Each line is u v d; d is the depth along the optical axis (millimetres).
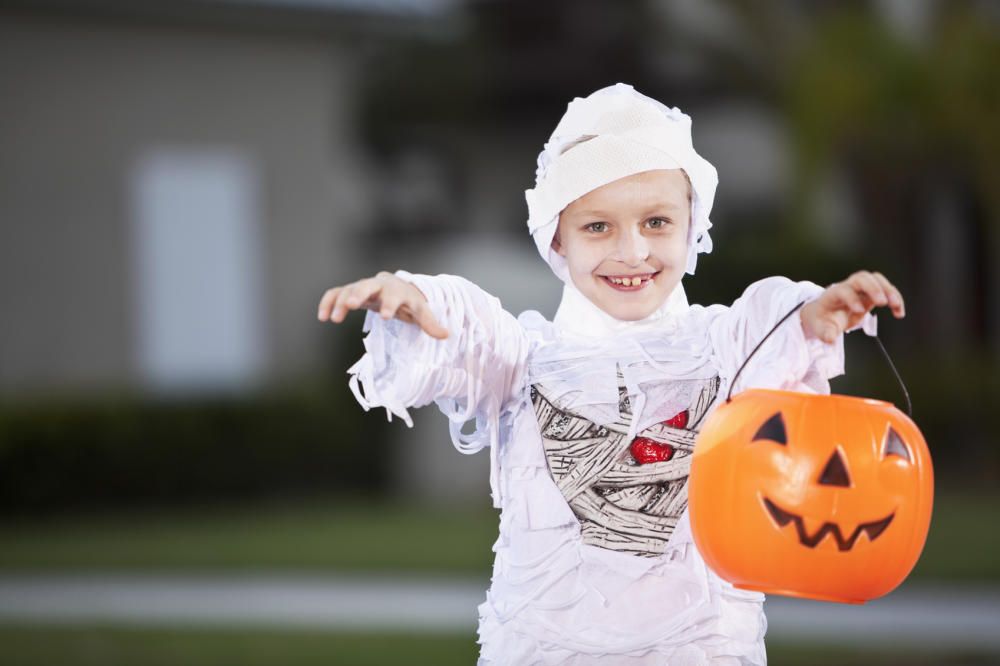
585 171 3658
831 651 9016
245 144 18422
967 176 21391
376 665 8680
